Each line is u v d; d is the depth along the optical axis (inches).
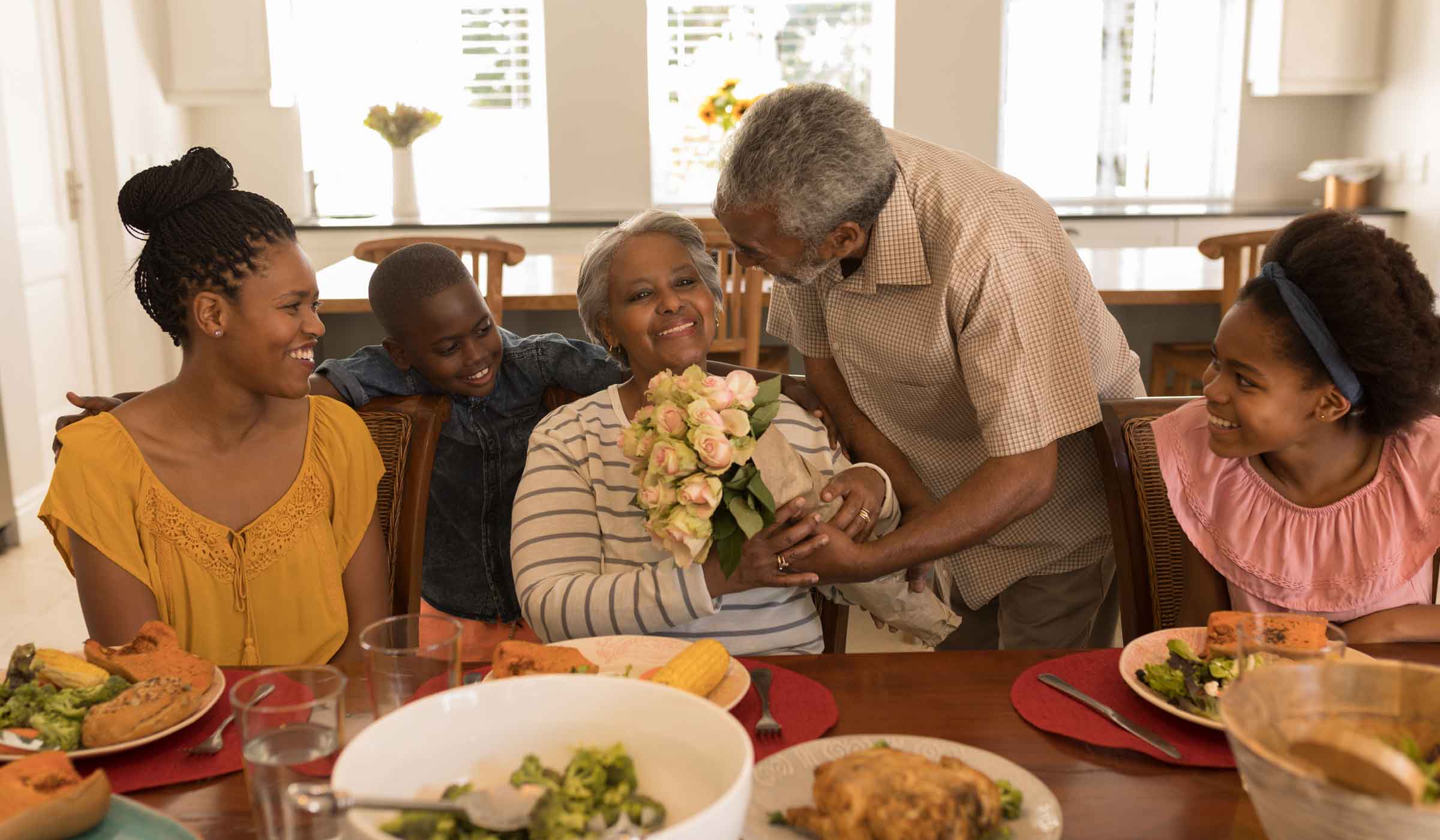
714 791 29.8
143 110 190.2
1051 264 59.4
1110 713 41.1
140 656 42.5
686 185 227.1
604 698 31.8
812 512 51.9
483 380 70.8
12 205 150.2
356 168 223.9
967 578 78.9
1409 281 46.8
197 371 53.4
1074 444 71.7
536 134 224.2
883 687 44.1
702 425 46.6
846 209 56.3
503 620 75.9
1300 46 206.7
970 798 30.7
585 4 209.9
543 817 27.5
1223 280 131.9
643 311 57.3
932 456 71.1
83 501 52.6
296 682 33.8
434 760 30.8
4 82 153.9
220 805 36.4
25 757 34.4
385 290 68.2
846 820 30.3
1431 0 193.0
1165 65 224.8
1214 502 55.2
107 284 184.2
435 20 218.4
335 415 58.1
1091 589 77.4
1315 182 222.5
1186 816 35.3
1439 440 51.2
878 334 64.3
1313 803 26.2
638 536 56.6
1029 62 225.5
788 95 56.9
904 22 210.4
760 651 55.6
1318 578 52.8
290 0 209.3
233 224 50.6
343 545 58.3
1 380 147.9
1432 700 30.6
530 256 172.4
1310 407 48.4
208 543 54.3
